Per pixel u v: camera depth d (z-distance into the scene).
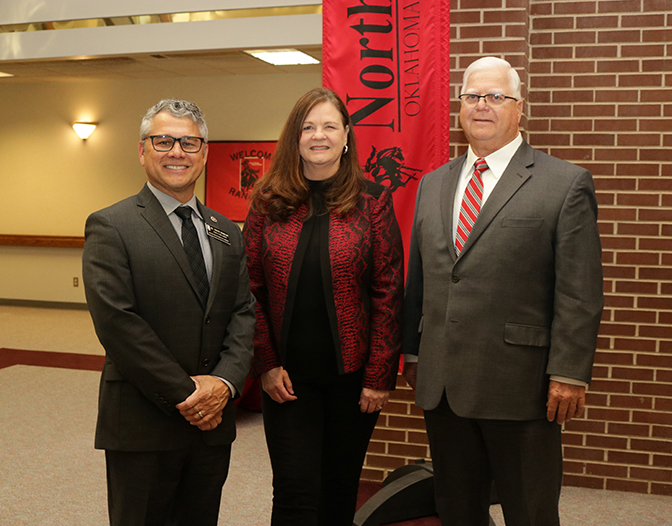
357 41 3.21
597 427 3.31
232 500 3.08
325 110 2.07
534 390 1.92
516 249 1.91
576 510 3.03
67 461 3.53
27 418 4.29
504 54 3.16
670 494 3.23
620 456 3.29
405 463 3.34
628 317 3.27
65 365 5.82
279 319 2.09
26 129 9.46
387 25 3.18
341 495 2.17
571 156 3.30
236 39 4.51
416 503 2.88
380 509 2.79
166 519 1.84
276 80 8.34
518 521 1.96
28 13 4.95
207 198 8.62
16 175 9.56
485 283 1.93
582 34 3.25
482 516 2.11
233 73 8.31
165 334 1.75
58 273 9.38
